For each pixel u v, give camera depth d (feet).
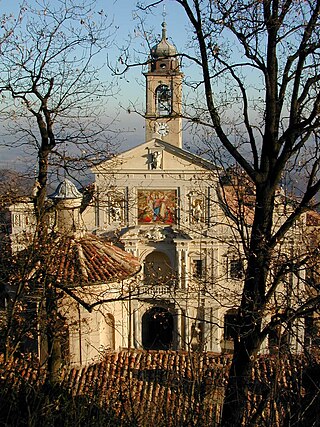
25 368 54.54
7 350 51.21
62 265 65.00
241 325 36.50
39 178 55.57
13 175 57.36
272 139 38.11
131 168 155.02
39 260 55.42
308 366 35.65
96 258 70.85
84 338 66.64
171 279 73.10
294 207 42.45
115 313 73.20
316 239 45.93
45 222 57.21
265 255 37.91
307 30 36.17
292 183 41.45
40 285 56.80
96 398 46.11
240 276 46.52
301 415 31.30
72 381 62.59
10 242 58.29
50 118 54.85
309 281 39.29
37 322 54.24
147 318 152.05
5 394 42.24
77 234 72.49
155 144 153.89
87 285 63.77
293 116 37.60
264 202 38.68
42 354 56.75
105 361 67.00
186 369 63.87
